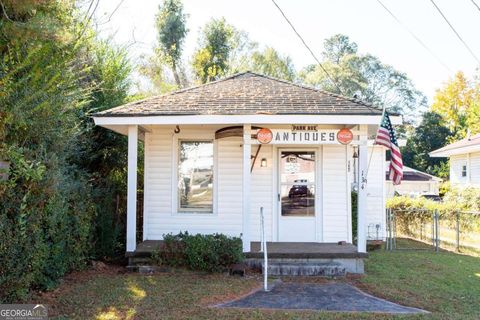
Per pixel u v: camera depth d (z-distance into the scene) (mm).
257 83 12086
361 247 9477
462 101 45156
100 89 10812
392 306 6945
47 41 6438
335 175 11172
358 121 9383
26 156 6402
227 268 9109
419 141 47719
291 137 9438
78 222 8703
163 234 10461
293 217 11180
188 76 37094
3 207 5988
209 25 38438
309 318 6199
